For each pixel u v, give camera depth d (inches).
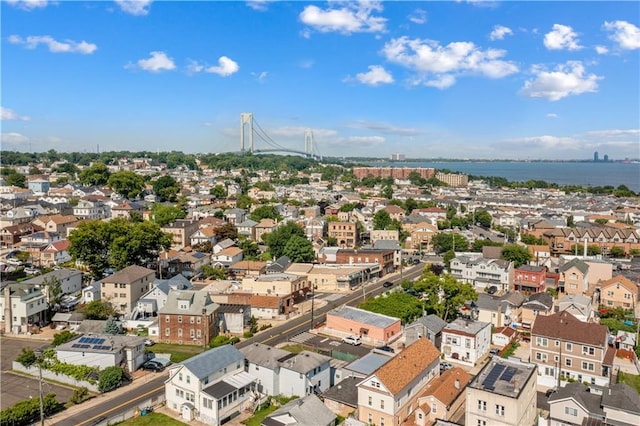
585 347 2657.5
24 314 3415.4
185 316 3299.7
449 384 2368.4
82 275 4552.2
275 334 3452.3
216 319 3452.3
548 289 4574.3
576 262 4630.9
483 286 4616.1
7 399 2480.3
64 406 2411.4
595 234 6161.4
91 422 2252.7
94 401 2471.7
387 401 2140.7
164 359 2955.2
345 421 2149.4
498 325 3516.2
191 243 6309.1
